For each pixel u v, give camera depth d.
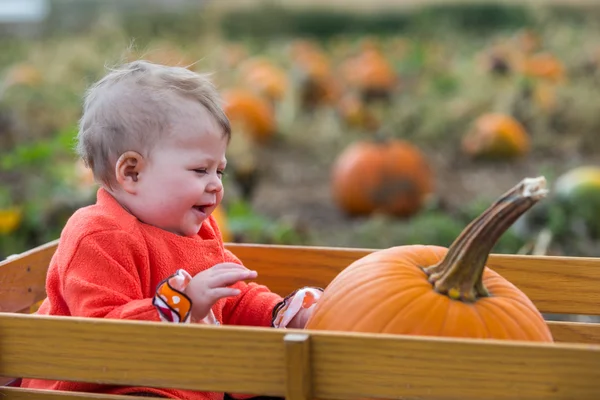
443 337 1.90
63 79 12.35
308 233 6.05
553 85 12.18
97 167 2.57
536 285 2.70
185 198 2.50
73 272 2.38
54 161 6.63
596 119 10.49
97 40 16.52
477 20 23.27
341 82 14.44
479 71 13.66
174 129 2.48
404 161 7.12
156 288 2.32
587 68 14.34
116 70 2.67
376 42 20.72
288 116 11.27
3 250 5.28
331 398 1.93
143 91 2.51
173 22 20.69
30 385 2.51
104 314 2.30
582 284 2.67
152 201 2.50
